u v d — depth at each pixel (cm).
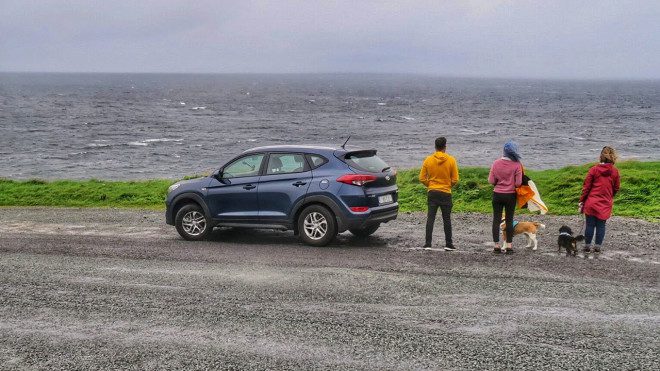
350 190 1020
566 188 1594
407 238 1123
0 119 9519
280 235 1185
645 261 906
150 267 913
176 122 9819
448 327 630
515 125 9981
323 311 688
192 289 786
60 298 759
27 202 1844
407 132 8612
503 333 610
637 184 1544
